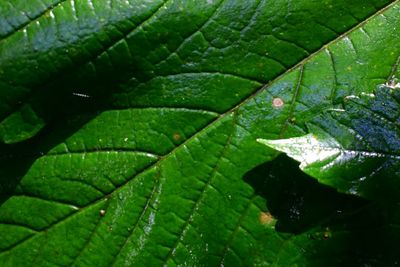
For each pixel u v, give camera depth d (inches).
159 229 12.3
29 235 12.5
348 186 11.5
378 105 11.5
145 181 12.3
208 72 12.2
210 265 12.2
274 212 12.1
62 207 12.5
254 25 12.1
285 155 12.1
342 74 12.0
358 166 11.5
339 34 12.0
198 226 12.3
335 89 12.0
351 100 11.6
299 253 12.1
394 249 11.8
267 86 12.1
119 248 12.4
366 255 11.9
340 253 12.0
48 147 12.5
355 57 12.0
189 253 12.3
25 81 12.0
